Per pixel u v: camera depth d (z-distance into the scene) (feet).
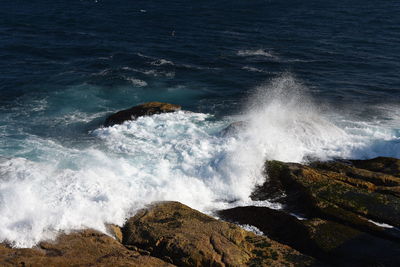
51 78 100.12
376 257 37.24
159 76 104.42
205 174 54.08
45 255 36.88
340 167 54.39
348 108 84.74
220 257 37.06
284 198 49.55
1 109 81.35
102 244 39.01
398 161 54.90
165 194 49.11
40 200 45.14
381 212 43.68
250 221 44.78
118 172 54.85
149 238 39.75
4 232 39.70
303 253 39.52
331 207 44.78
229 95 93.15
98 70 107.34
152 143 65.46
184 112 79.00
